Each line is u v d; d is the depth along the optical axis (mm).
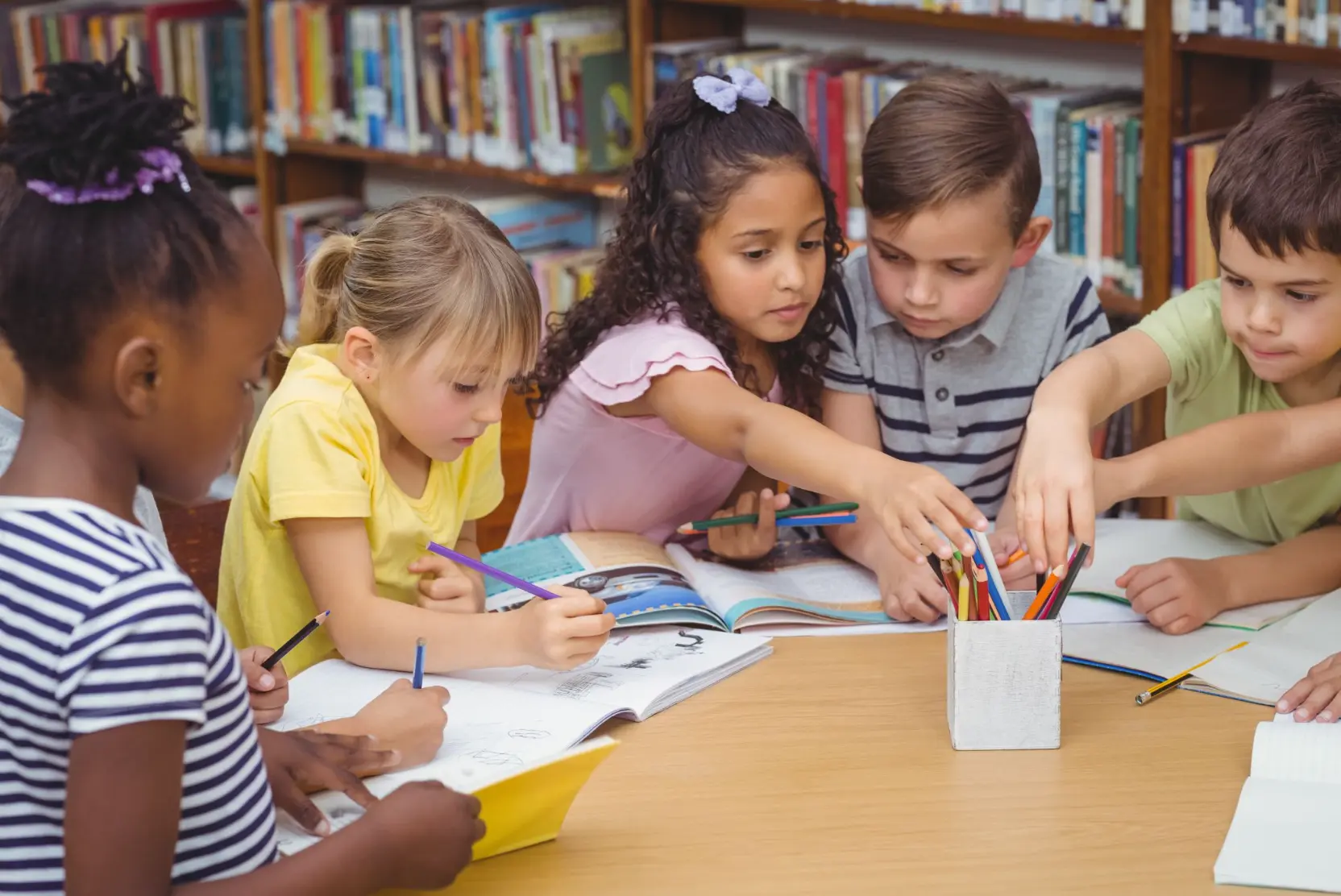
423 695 1064
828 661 1257
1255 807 983
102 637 709
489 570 1217
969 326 1612
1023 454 1232
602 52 2943
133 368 753
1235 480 1338
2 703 729
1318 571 1367
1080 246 2396
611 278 1537
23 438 782
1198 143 2234
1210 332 1444
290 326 3525
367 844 811
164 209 758
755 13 2990
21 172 748
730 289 1457
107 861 714
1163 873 920
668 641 1272
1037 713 1082
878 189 1468
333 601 1233
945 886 908
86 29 3717
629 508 1667
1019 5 2334
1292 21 2066
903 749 1093
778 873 927
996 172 1454
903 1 2479
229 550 1358
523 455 2035
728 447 1386
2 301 755
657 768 1066
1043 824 982
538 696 1136
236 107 3643
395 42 3188
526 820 941
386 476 1319
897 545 1148
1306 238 1228
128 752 710
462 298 1221
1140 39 2223
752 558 1502
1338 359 1425
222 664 785
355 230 1352
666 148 1465
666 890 911
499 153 3074
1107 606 1356
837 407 1657
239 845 800
